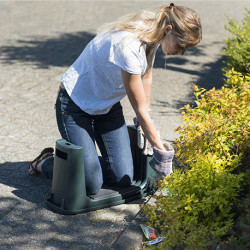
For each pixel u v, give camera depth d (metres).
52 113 15.16
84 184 9.01
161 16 7.51
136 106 7.99
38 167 10.56
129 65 7.63
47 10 37.78
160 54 24.41
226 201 7.86
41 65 21.61
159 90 18.08
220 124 9.73
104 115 9.45
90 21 33.22
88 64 8.64
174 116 15.11
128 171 9.72
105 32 8.38
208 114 10.19
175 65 22.17
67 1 42.84
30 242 8.21
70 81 8.94
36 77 19.55
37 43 26.27
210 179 8.20
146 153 9.59
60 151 8.98
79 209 9.09
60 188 9.08
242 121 9.96
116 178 9.69
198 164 8.59
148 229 8.34
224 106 10.38
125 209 9.43
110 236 8.44
